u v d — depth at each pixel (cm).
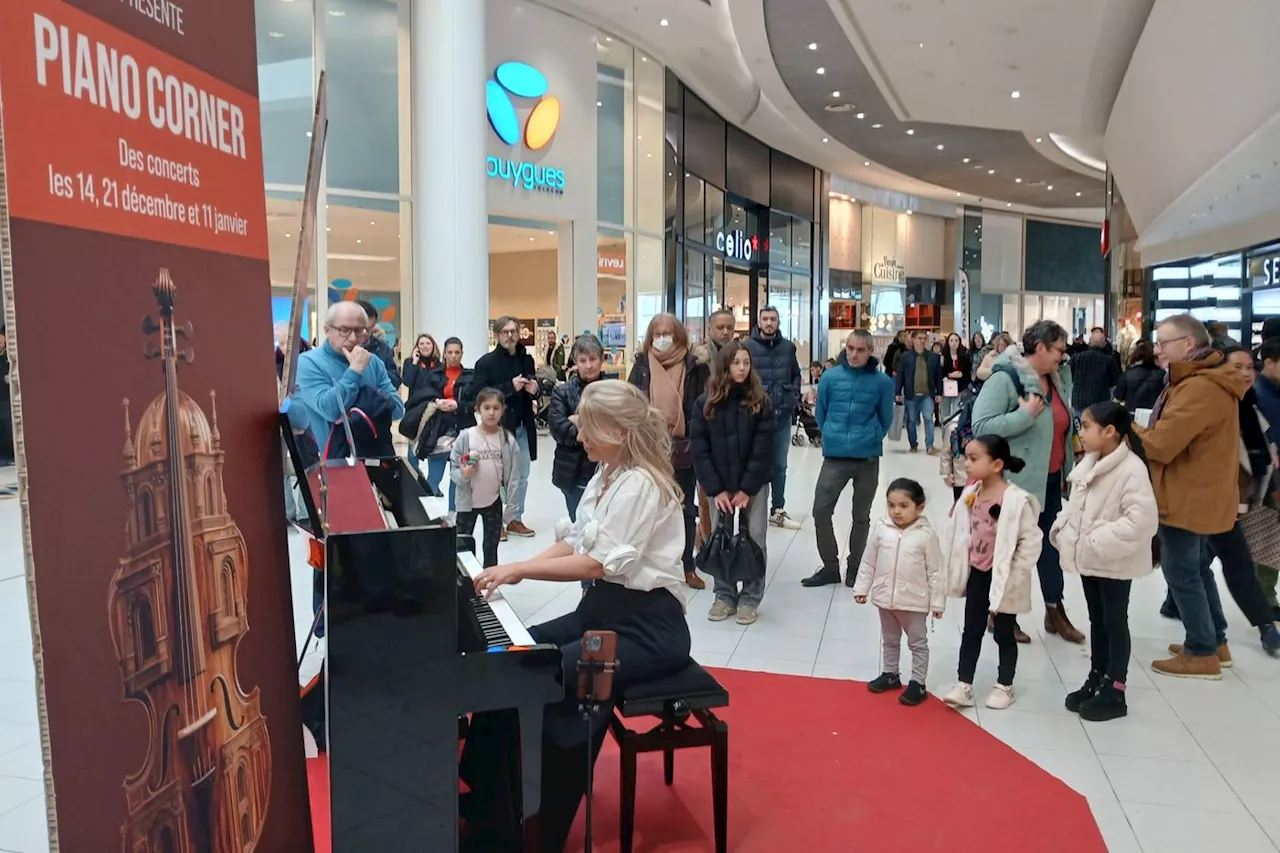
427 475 686
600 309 1371
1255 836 258
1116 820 267
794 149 2008
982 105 1451
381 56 1105
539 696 203
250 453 180
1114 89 1262
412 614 196
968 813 270
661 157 1495
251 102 184
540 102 1225
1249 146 912
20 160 112
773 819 265
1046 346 403
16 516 675
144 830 136
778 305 2095
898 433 1354
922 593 354
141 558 137
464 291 991
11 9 111
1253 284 1459
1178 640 436
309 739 297
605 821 264
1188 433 364
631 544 238
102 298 128
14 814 259
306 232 216
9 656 380
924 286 2670
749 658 410
